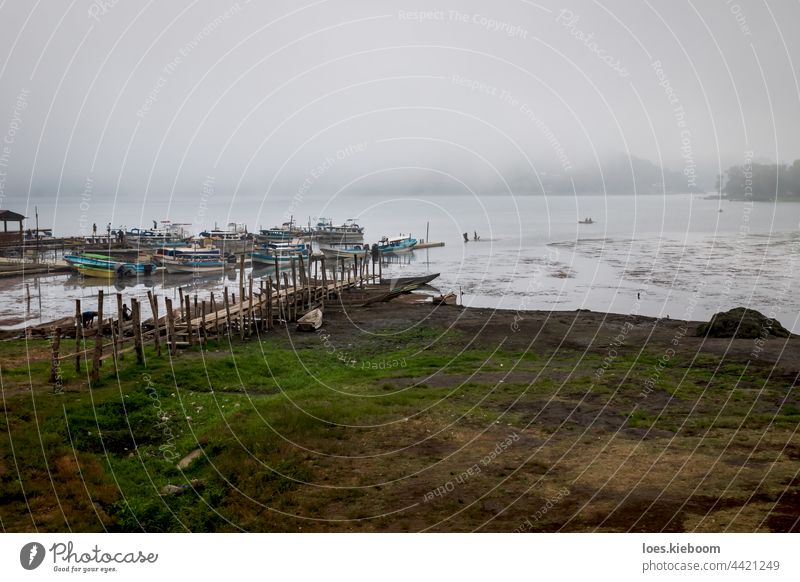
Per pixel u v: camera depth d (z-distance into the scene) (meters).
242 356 28.62
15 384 22.69
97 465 16.73
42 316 48.06
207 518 14.00
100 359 23.28
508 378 24.70
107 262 68.31
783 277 58.16
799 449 15.73
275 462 16.42
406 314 41.31
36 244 84.19
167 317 27.86
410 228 150.75
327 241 106.06
